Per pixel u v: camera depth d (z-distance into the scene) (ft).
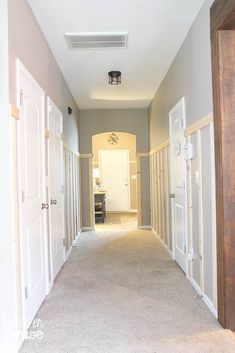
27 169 7.50
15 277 6.32
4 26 6.14
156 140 17.54
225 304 7.10
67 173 15.01
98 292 9.60
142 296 9.22
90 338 6.82
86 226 21.21
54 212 10.98
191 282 10.21
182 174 11.27
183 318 7.75
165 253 14.34
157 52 11.71
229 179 7.02
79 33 9.98
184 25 9.67
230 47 7.06
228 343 6.55
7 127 6.13
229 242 7.04
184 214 11.14
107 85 15.81
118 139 31.12
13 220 6.26
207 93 8.14
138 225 21.45
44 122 9.57
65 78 14.48
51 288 9.96
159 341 6.66
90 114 21.33
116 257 13.80
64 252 13.07
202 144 8.73
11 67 6.42
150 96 18.22
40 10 8.50
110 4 8.41
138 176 21.40
